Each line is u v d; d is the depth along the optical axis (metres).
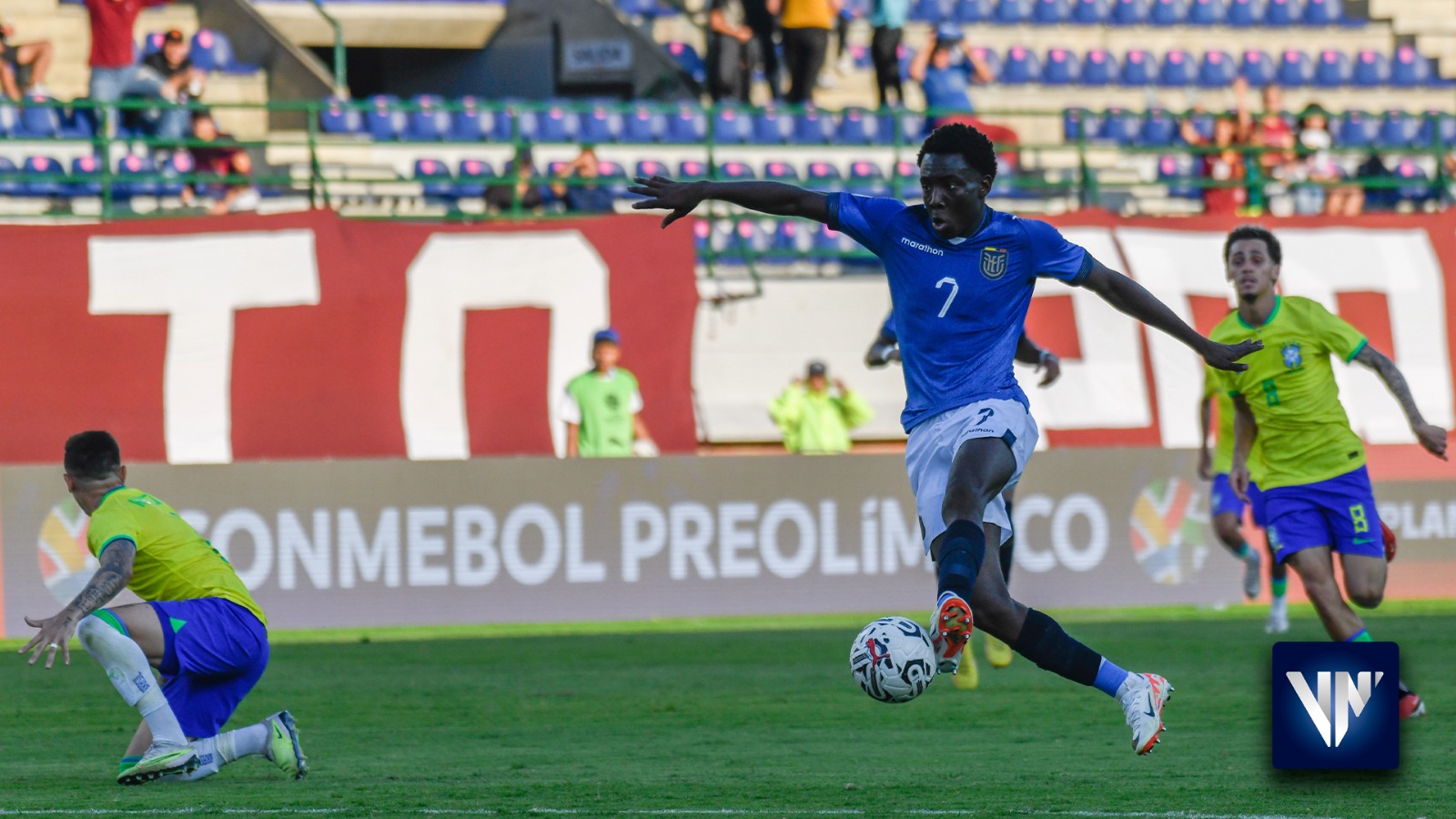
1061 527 48.12
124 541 20.06
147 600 20.95
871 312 63.97
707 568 46.59
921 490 18.70
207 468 43.69
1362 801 18.72
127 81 63.03
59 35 69.88
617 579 46.03
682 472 46.47
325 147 66.12
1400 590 50.44
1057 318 58.97
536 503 45.56
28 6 69.56
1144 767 21.77
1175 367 59.44
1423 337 60.47
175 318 53.38
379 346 54.34
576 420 49.25
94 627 20.08
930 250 18.61
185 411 52.66
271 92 69.25
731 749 24.12
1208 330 59.56
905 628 17.20
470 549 45.09
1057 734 25.36
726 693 31.19
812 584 47.19
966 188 18.14
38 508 42.66
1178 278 59.91
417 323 54.72
